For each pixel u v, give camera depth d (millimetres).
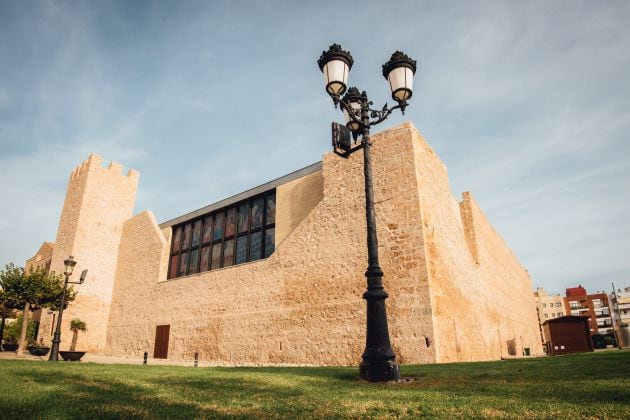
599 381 5332
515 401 4051
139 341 26219
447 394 4672
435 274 14445
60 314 17266
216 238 26000
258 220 23500
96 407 3971
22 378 6789
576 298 88625
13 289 22891
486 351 18844
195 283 23438
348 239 16375
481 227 24297
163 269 27281
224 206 25516
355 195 16750
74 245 30484
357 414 3654
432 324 13164
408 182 15242
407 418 3445
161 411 3787
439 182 17703
